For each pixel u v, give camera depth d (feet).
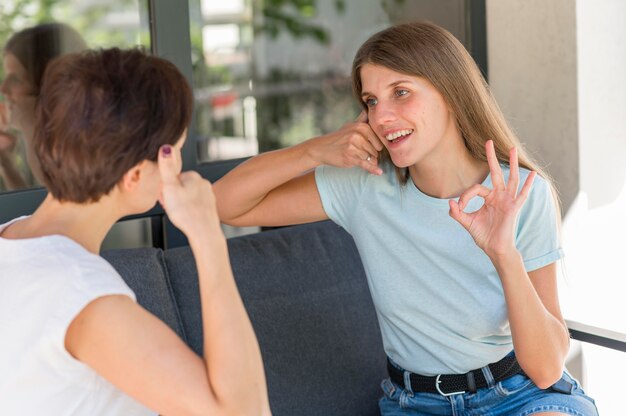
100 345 3.85
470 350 6.24
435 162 6.17
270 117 8.66
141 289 6.41
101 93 3.94
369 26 9.18
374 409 7.27
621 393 9.60
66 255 3.97
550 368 5.80
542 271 6.12
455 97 6.00
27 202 7.12
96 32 7.47
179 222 4.04
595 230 9.21
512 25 9.27
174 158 4.08
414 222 6.27
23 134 7.25
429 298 6.32
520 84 9.31
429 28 6.06
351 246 7.57
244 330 4.03
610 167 9.20
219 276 4.05
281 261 7.16
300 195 6.76
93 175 3.99
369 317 7.41
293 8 8.65
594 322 8.84
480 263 6.14
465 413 6.33
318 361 7.04
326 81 8.98
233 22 8.29
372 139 6.30
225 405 3.93
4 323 3.89
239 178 6.63
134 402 4.20
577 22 8.76
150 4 7.61
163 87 4.06
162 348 3.90
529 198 6.05
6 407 3.91
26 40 7.17
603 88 9.02
